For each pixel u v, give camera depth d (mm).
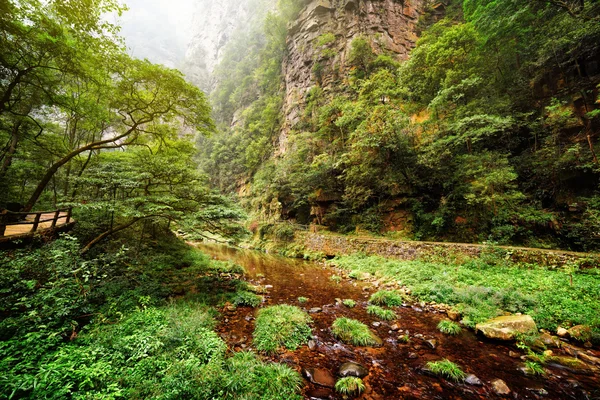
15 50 7559
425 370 4902
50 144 12445
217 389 3449
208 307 7520
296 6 41469
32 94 10148
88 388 3104
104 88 10391
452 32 17953
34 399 2699
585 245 10969
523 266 9547
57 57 8180
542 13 15312
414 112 21266
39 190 9266
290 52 42688
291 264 17641
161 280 9508
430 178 17078
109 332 4676
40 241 7230
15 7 6688
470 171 13836
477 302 7773
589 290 7020
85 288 5633
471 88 16359
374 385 4488
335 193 23875
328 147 25891
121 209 8414
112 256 8094
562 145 13445
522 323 6223
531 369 4855
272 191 29172
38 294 4633
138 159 10617
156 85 10797
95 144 10469
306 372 4801
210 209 9258
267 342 5688
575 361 5031
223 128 62156
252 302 8523
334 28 36031
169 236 19312
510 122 12953
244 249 26469
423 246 13141
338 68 32812
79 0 7328
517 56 17266
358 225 20797
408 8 36062
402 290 10094
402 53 33344
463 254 11461
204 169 53406
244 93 60031
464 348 5848
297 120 35125
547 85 15477
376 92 22188
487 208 13836
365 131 18094
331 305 8836
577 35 13055
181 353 4293
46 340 3732
